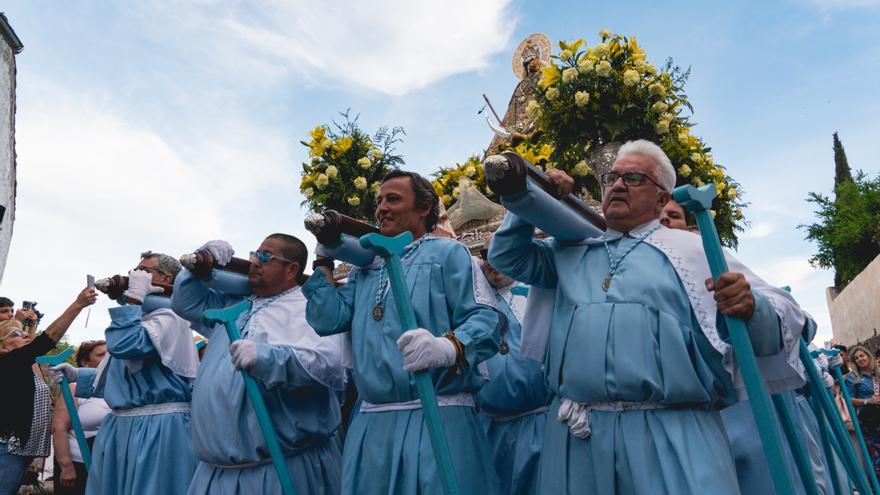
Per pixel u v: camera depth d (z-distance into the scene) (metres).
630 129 6.08
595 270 2.46
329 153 7.05
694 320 2.31
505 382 3.55
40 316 5.67
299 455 3.44
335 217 2.82
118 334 4.15
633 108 6.04
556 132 6.21
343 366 3.35
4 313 5.37
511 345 3.64
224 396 3.38
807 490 2.34
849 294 22.36
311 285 2.98
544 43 9.25
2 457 5.02
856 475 3.15
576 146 6.07
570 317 2.41
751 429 3.36
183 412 4.36
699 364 2.23
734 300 2.05
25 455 5.14
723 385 2.29
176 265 4.70
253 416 3.33
